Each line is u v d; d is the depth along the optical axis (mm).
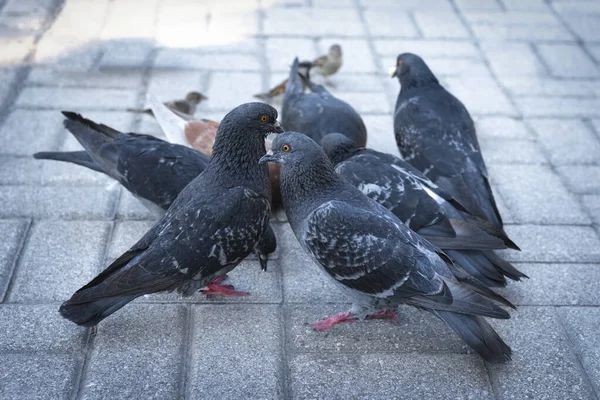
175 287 982
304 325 1022
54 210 1177
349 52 1626
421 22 1757
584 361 992
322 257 982
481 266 1042
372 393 938
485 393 946
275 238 1101
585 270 1119
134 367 956
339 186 1011
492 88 1531
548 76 1581
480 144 1375
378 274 958
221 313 1031
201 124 1259
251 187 1026
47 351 971
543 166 1328
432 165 1203
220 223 985
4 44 1588
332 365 971
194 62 1566
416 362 978
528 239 1172
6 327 993
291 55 1601
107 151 1126
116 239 1139
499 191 1266
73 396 918
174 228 982
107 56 1571
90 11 1737
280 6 1792
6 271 1070
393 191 1073
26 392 914
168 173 1101
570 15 1816
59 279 1066
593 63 1630
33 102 1418
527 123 1436
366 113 1449
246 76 1527
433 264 958
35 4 1755
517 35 1721
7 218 1157
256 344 992
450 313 934
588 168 1327
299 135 1001
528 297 1073
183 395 929
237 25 1703
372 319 1034
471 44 1678
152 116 1396
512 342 1010
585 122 1445
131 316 1018
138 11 1746
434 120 1236
